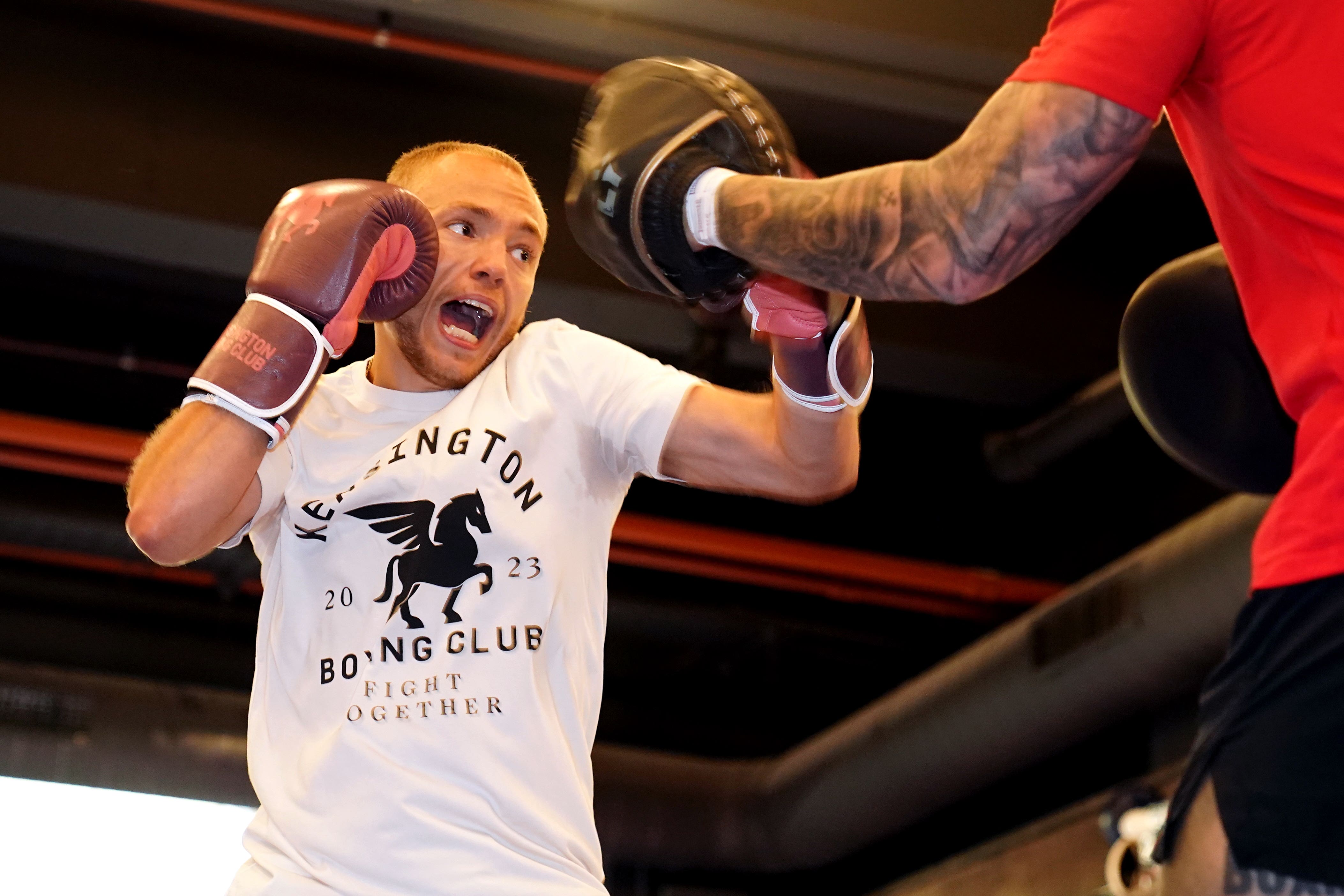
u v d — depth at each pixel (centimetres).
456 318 180
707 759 681
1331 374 120
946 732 545
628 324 461
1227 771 121
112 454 524
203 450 158
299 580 165
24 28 422
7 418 517
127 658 643
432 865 147
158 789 583
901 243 120
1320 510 120
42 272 500
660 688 714
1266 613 122
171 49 430
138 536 157
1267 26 120
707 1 371
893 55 386
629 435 171
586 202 134
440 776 151
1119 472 612
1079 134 116
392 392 177
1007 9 385
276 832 154
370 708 154
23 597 635
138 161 417
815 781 608
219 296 516
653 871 704
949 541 642
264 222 421
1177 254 501
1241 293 131
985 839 720
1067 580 640
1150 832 384
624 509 632
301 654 162
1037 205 117
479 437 167
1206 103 127
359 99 440
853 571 592
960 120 410
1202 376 161
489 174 186
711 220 129
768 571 592
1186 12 120
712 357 467
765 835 629
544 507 164
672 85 134
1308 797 115
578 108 454
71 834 570
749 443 167
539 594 160
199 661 652
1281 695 119
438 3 382
